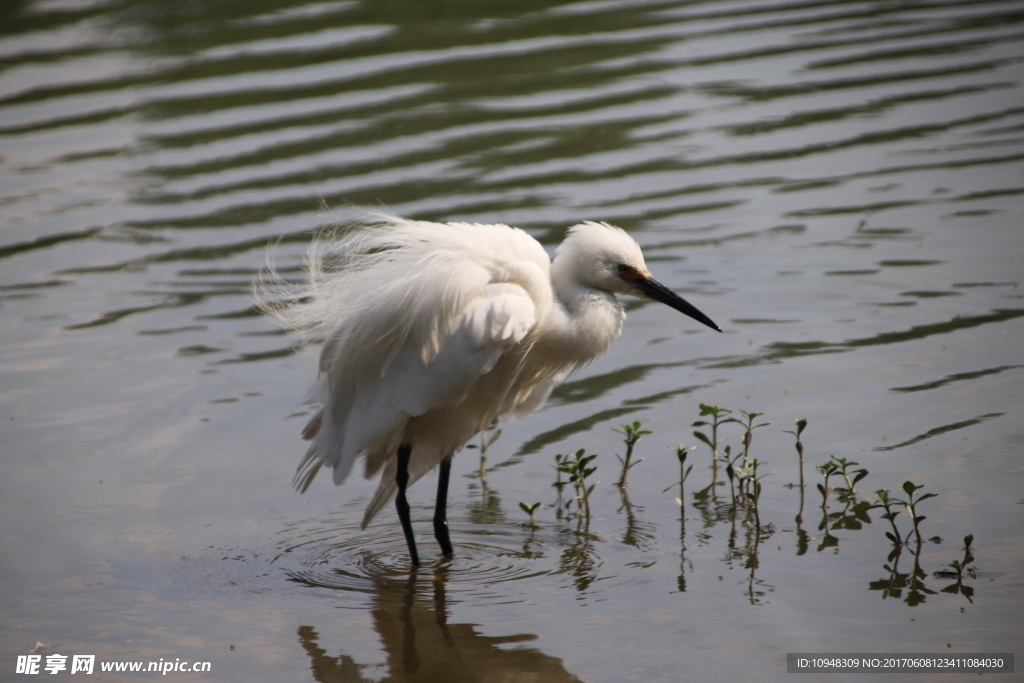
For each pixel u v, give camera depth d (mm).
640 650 7273
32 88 24344
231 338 13531
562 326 9367
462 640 7590
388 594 8320
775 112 21406
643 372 12180
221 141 20922
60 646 7609
